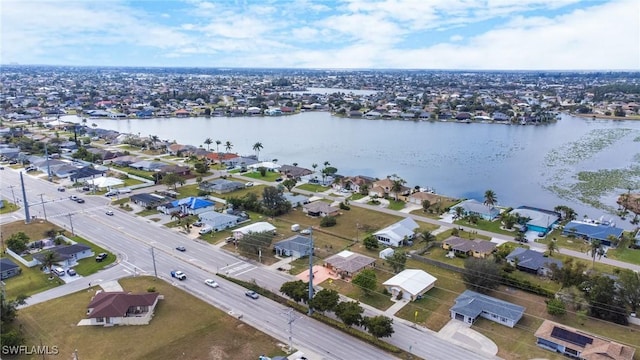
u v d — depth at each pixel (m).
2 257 104.38
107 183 162.25
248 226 121.50
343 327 76.25
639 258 104.75
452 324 77.75
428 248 112.00
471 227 127.19
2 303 74.38
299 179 182.25
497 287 89.94
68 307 82.56
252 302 85.38
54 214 134.88
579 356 67.69
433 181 187.38
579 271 87.06
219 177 185.12
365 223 130.38
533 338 73.50
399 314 81.06
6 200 146.50
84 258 104.12
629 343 71.44
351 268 95.94
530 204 155.75
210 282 91.62
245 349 70.50
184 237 118.69
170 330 75.50
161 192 159.50
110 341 72.12
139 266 100.56
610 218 139.00
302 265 102.19
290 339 72.38
